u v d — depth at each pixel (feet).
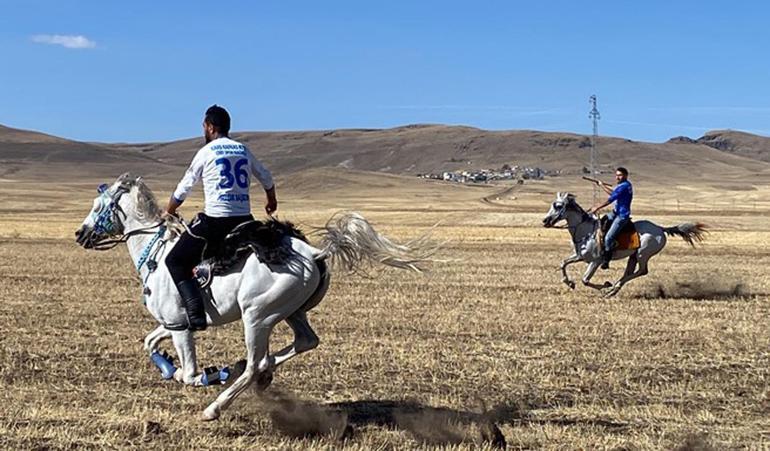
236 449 29.76
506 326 53.83
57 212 260.83
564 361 44.01
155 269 32.55
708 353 46.37
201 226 31.73
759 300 66.69
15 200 328.49
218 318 32.09
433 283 75.87
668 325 54.80
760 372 42.19
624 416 34.45
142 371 40.91
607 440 31.12
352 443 30.63
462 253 112.78
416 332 51.57
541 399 36.99
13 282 75.10
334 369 41.60
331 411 34.68
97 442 30.07
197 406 34.83
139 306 61.21
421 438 31.22
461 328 53.01
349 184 482.69
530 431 32.09
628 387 39.19
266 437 31.17
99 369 41.27
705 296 69.26
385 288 71.72
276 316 31.68
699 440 30.91
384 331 51.72
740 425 33.60
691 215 242.37
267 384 32.89
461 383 39.52
